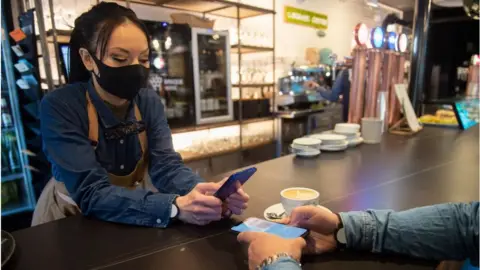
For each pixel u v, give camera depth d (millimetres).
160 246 790
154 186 1236
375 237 753
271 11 3955
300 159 1651
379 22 2803
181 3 3385
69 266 703
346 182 1273
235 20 4320
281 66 5078
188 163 3244
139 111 1257
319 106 4898
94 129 1129
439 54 5391
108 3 1071
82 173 991
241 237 768
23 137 2760
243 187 1229
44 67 2424
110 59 1044
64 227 901
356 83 2248
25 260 728
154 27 2938
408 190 1164
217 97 3631
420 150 1815
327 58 5266
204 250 768
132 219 914
